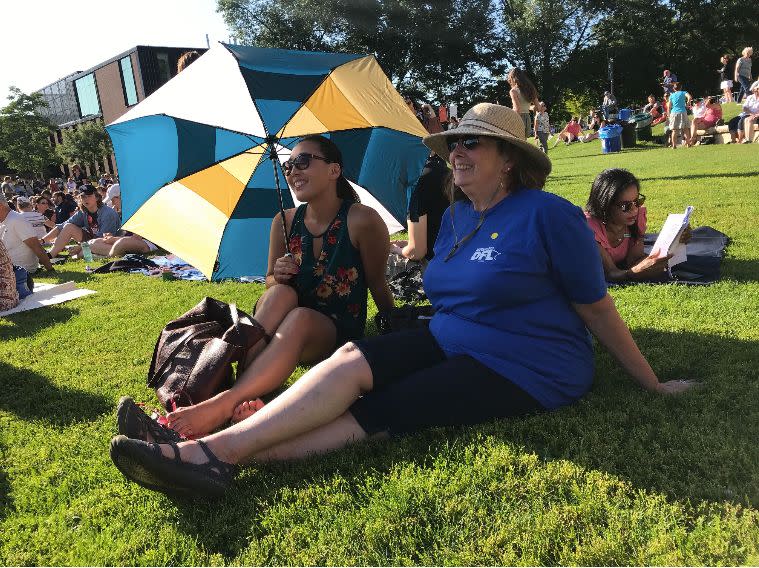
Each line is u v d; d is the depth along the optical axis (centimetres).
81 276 794
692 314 392
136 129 407
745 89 2038
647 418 261
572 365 269
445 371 256
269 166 435
